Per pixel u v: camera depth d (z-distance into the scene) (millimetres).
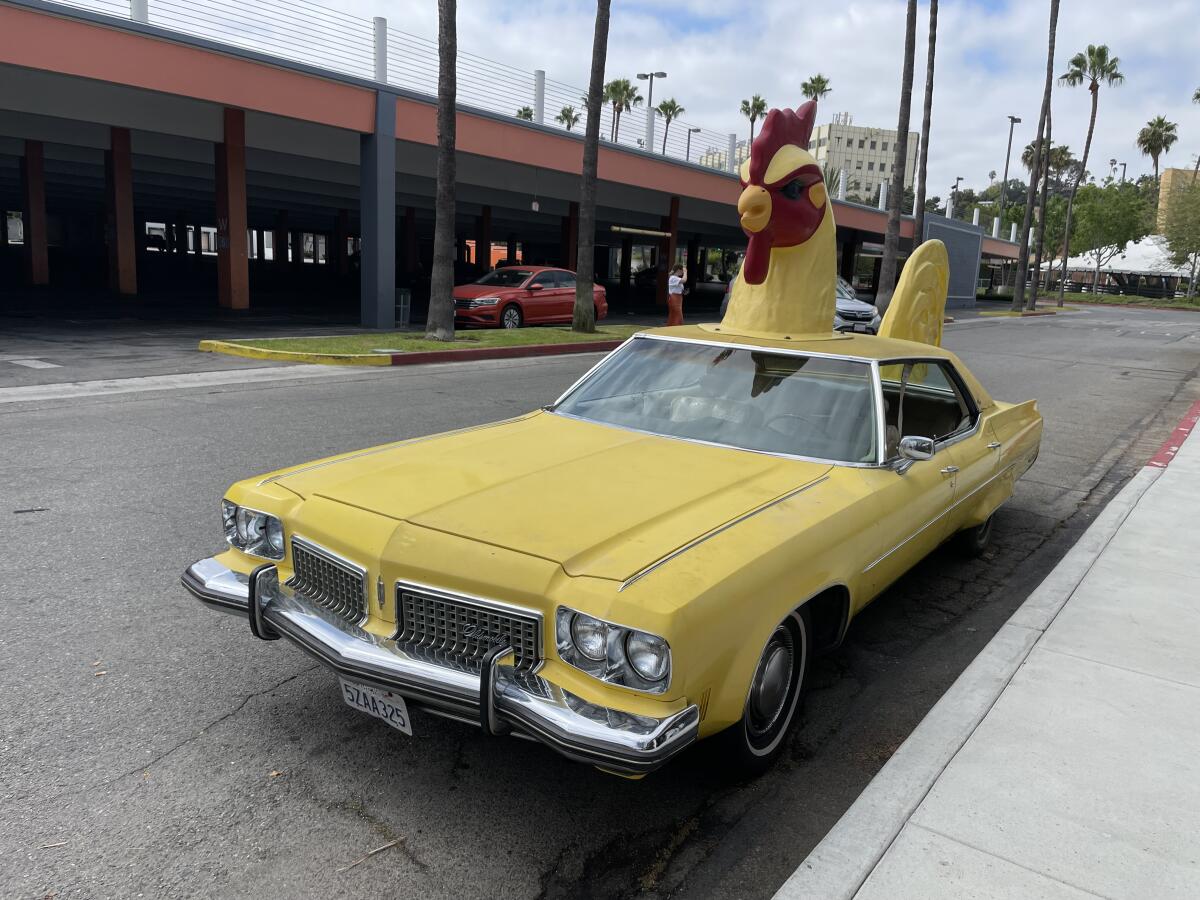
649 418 4129
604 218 36406
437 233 15750
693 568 2555
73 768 2959
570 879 2561
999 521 6508
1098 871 2566
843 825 2762
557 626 2488
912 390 4352
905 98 24688
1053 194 78562
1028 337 25750
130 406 9250
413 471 3332
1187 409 12547
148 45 14969
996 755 3178
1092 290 75000
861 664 4102
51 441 7504
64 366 11758
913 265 7156
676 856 2691
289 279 40625
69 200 43906
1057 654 4027
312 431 8250
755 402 4008
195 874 2488
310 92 17047
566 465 3439
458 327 20047
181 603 4301
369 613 2842
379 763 3076
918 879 2521
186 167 28781
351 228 57156
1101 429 10656
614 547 2674
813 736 3443
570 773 3080
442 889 2486
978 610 4793
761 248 5410
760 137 5266
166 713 3336
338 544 2908
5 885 2404
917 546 3979
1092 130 56656
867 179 134375
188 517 5566
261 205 41312
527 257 62562
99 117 18531
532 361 15172
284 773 2992
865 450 3742
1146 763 3141
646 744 2285
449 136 15344
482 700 2445
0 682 3496
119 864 2512
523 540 2686
